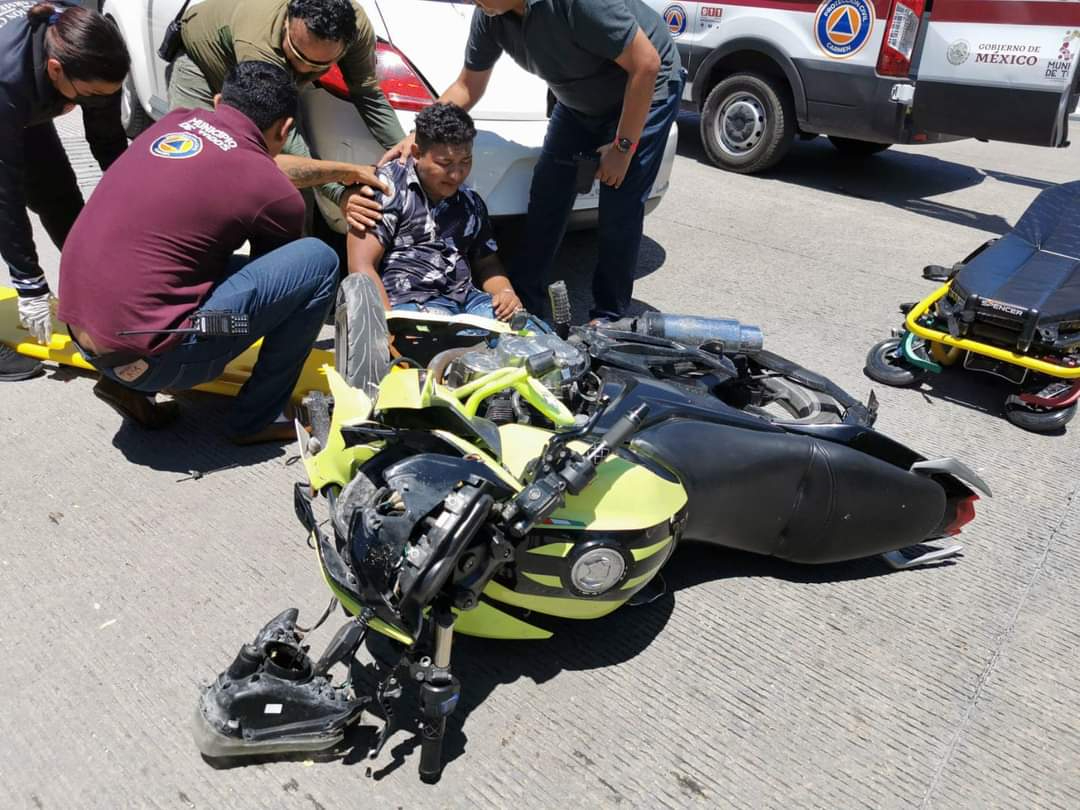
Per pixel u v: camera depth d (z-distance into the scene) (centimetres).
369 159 398
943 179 814
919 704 245
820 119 708
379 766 212
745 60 743
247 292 290
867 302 513
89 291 282
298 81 360
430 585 178
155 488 308
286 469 324
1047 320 368
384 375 259
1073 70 583
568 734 226
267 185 293
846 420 293
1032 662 263
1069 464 368
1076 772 228
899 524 279
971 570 301
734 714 237
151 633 246
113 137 381
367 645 247
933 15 632
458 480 191
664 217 640
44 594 258
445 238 347
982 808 216
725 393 304
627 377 260
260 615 255
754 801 213
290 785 207
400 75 396
